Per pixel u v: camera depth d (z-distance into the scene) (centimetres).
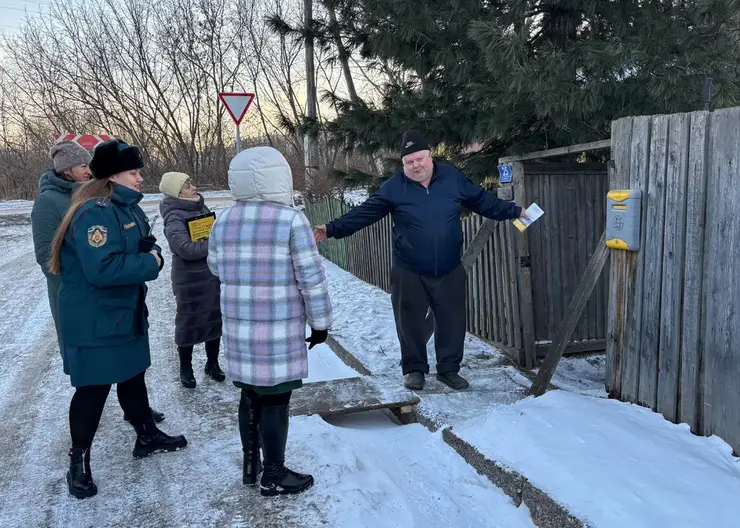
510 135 620
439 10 590
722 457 285
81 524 272
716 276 296
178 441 345
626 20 532
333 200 1065
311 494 284
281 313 266
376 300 758
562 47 541
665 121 326
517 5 535
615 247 361
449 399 416
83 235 271
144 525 269
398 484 308
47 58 2967
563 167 523
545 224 525
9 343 609
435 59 605
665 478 262
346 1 707
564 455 291
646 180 342
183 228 443
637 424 318
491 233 548
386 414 439
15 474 326
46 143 3062
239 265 266
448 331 437
